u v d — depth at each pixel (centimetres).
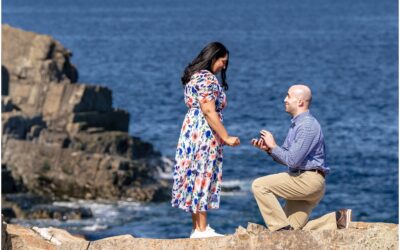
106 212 3588
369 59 11919
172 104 7600
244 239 899
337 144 5494
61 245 931
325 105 7462
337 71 10438
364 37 15912
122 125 5300
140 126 6366
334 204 3975
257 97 7906
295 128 928
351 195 4131
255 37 16038
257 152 4972
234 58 12031
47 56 5569
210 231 965
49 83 5212
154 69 10756
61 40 15300
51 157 4038
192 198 955
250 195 3912
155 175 4466
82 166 3947
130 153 4641
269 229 939
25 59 5519
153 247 909
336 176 4525
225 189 3978
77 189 3897
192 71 952
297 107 931
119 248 915
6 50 5562
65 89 5134
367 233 888
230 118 6619
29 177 3997
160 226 3419
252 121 6488
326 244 889
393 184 4338
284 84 9069
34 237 977
